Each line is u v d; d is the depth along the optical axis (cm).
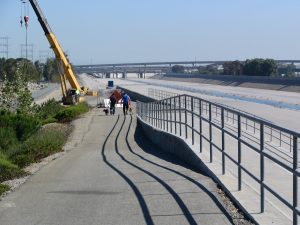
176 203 1009
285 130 731
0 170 1482
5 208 1045
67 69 6538
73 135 2994
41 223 918
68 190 1208
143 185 1212
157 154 1992
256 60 15612
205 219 888
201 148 1516
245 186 1101
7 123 2719
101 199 1088
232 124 3097
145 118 3266
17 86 3878
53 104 5538
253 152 2086
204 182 1201
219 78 16512
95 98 7975
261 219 851
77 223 909
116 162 1728
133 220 909
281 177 1603
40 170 1600
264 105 5550
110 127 3462
